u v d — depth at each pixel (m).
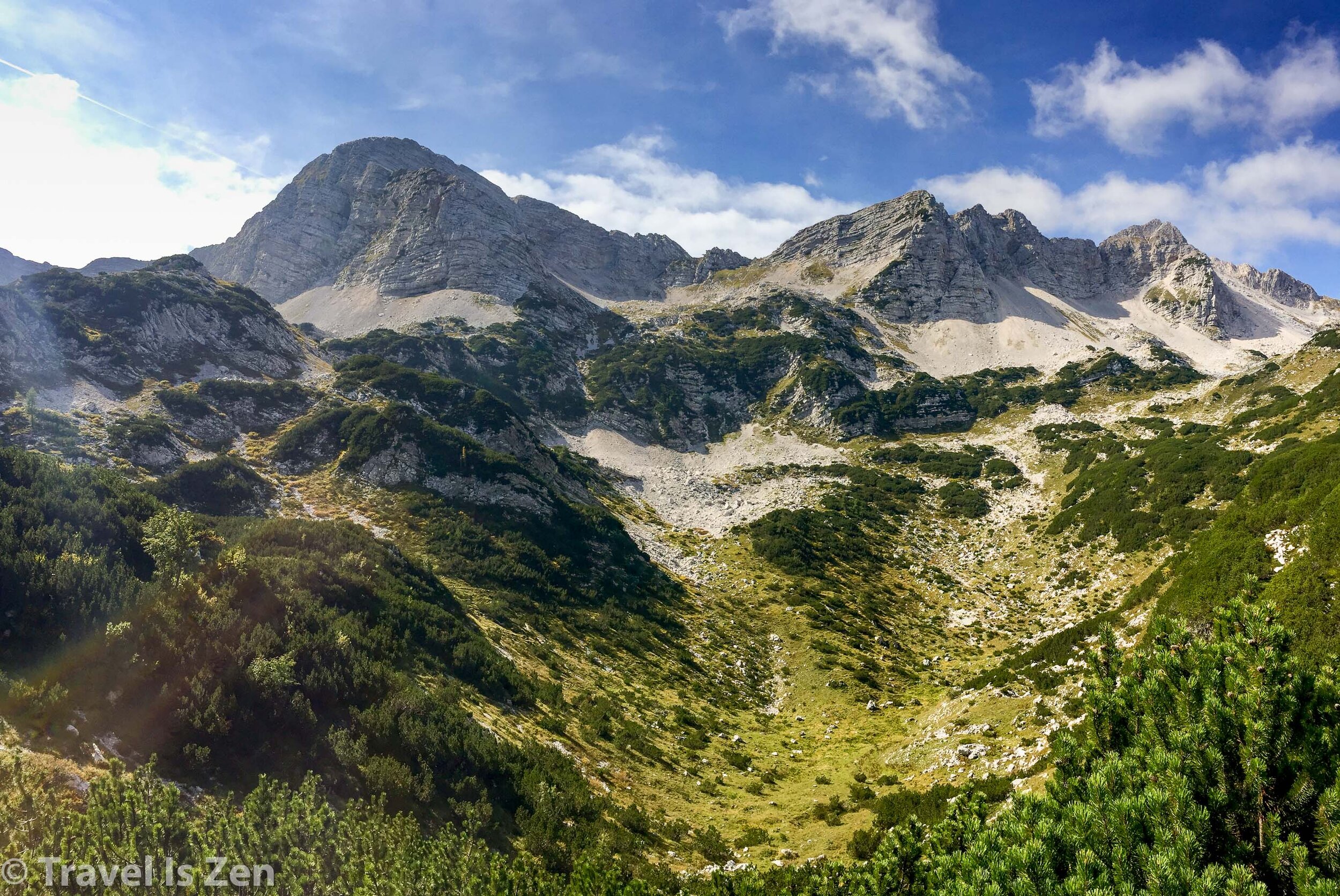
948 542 84.75
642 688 45.44
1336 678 12.52
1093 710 15.25
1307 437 62.38
